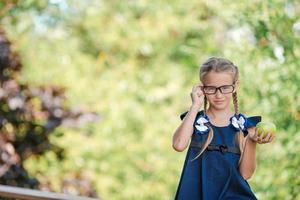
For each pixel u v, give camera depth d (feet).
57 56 56.49
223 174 17.78
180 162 53.16
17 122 38.55
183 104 56.18
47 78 53.78
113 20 61.87
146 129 55.67
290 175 32.09
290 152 32.14
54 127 39.86
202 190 17.62
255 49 33.63
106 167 52.75
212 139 18.06
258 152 33.22
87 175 45.14
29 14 57.21
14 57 39.09
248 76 32.99
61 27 60.85
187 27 57.88
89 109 44.93
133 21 61.31
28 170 40.11
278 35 33.40
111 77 58.23
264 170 32.73
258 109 32.94
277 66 32.71
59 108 40.68
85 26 62.13
